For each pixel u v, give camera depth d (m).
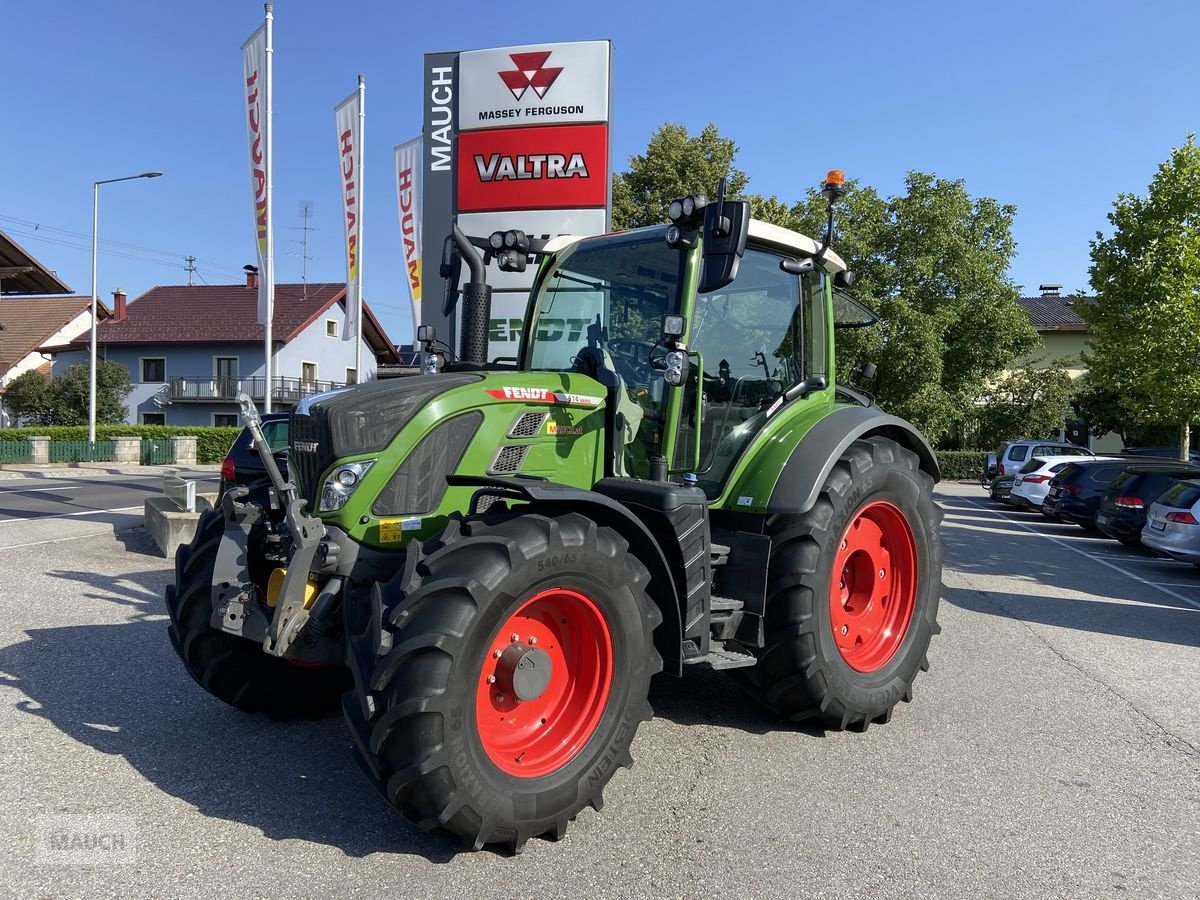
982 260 27.77
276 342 42.34
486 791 3.09
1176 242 17.66
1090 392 34.34
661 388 4.36
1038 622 7.79
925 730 4.76
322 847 3.23
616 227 23.23
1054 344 39.66
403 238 13.01
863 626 4.93
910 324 26.50
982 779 4.09
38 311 45.66
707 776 4.02
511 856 3.21
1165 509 11.31
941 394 27.03
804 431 4.70
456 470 3.74
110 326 44.75
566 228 10.33
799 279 5.25
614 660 3.48
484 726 3.25
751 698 4.77
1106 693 5.57
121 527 11.79
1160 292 18.03
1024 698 5.41
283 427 9.15
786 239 5.02
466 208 10.62
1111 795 3.94
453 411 3.74
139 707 4.73
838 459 4.64
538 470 3.95
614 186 23.72
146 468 29.19
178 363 43.38
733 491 4.59
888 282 27.47
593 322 4.60
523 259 4.99
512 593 3.15
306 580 3.43
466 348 4.76
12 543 10.25
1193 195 17.98
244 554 3.88
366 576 3.56
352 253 13.98
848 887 3.06
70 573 8.42
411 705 2.94
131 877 2.98
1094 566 11.83
